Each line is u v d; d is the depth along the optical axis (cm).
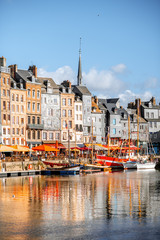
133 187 6116
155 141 14862
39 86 11338
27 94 10994
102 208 4328
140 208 4328
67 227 3547
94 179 7406
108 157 10144
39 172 8519
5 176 7838
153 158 11788
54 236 3306
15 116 10619
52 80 12156
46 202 4706
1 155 8925
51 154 10612
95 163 10062
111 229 3491
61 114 11875
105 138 13262
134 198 4997
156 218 3859
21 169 8569
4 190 5738
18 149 8200
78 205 4506
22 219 3822
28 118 11000
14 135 10562
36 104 11238
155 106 15550
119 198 4997
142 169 10544
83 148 10725
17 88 10744
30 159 9006
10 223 3678
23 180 7106
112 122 13600
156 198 4991
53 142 11525
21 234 3353
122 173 9050
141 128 14812
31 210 4219
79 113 12425
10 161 8431
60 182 6800
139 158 11175
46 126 11481
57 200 4847
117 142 13088
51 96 11650
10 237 3281
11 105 10519
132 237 3284
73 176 8069
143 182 6856
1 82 10212
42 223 3675
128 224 3644
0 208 4334
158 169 10688
